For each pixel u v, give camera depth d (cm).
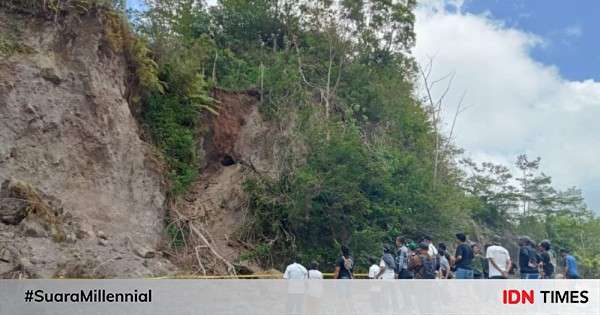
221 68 2188
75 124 1345
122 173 1390
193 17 2462
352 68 2509
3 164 1210
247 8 2603
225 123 1903
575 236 3994
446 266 1280
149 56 1688
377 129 2350
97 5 1469
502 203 3331
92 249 1177
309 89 2320
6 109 1257
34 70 1322
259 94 2006
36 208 1140
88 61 1410
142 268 1191
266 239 1655
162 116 1662
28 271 1025
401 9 2711
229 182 1769
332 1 2606
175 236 1462
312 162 1769
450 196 2161
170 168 1620
